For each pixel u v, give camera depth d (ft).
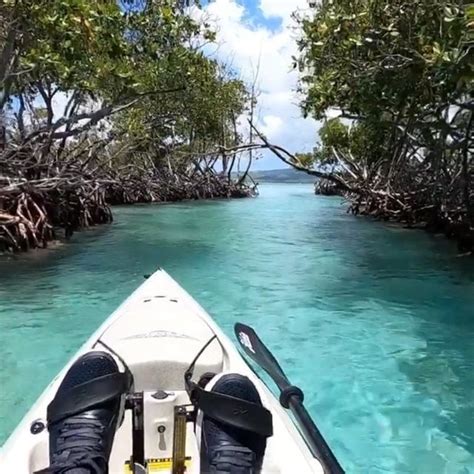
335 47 11.68
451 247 13.87
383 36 9.89
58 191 15.01
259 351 3.97
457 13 7.00
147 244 13.89
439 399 4.87
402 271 10.52
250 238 15.49
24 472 2.56
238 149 16.16
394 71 9.98
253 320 7.20
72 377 2.76
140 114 25.21
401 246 14.08
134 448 2.84
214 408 2.62
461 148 11.68
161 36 12.29
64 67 10.32
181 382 3.32
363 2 10.81
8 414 4.54
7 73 10.46
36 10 9.18
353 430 4.35
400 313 7.53
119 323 4.29
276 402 3.37
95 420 2.60
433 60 7.98
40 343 6.20
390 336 6.55
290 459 2.72
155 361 3.30
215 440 2.58
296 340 6.41
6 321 6.98
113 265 10.75
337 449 4.08
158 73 14.89
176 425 2.72
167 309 4.77
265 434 2.63
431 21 8.52
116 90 13.20
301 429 2.83
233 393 2.71
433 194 17.04
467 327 6.90
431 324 7.03
